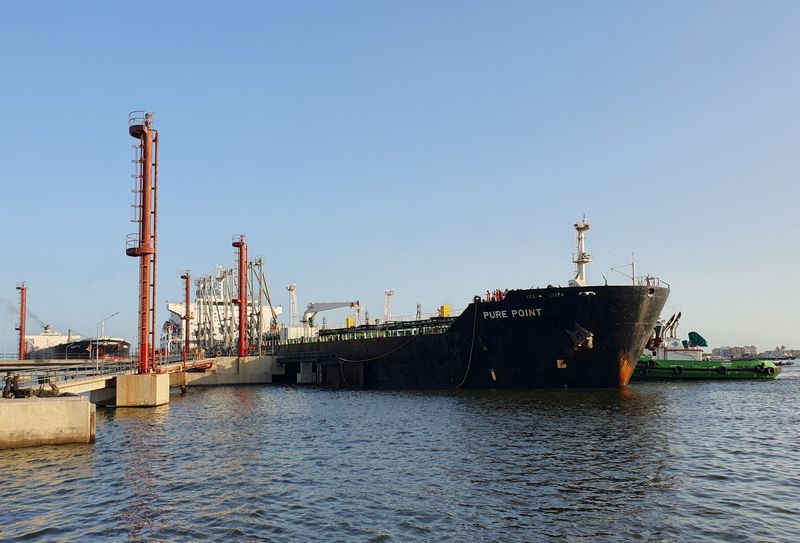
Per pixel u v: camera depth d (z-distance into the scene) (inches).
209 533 756.6
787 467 1072.8
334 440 1430.9
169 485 997.2
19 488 981.2
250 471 1099.9
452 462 1149.7
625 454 1186.6
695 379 3176.7
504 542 716.7
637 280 2218.3
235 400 2586.1
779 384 2915.8
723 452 1203.2
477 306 2399.1
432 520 799.7
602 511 828.6
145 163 2230.6
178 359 3356.3
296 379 3946.9
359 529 765.3
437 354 2620.6
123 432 1587.1
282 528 772.6
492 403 2001.7
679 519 789.9
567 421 1600.6
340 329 3489.2
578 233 2450.8
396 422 1702.8
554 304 2183.8
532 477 1019.3
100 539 740.0
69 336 5064.0
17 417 1336.1
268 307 5418.3
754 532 737.6
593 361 2235.5
